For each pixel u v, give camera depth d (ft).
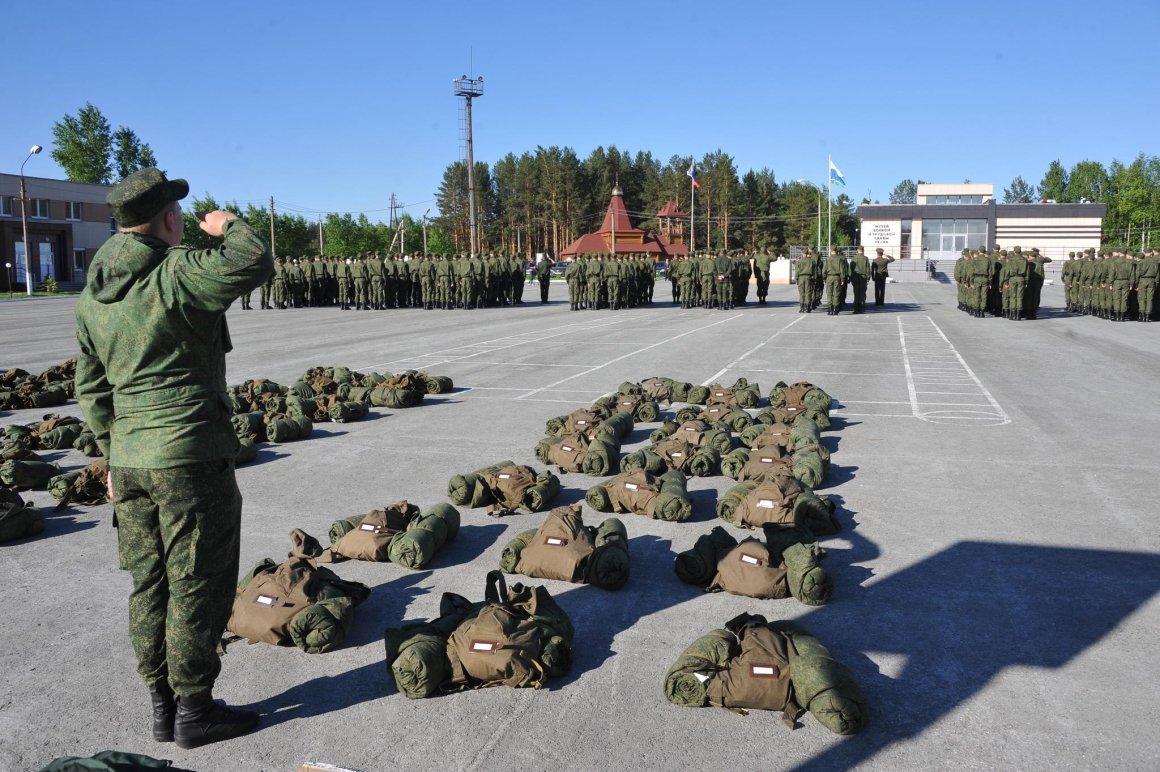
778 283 213.25
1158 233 320.29
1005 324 87.86
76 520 24.04
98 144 303.68
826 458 27.68
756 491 22.48
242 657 15.62
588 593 18.52
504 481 24.68
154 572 12.45
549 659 14.40
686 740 12.69
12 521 21.89
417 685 13.78
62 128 301.22
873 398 43.24
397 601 18.20
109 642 16.29
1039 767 11.91
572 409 40.98
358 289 122.62
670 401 43.14
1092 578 18.93
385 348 68.64
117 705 13.96
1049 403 41.34
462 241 396.57
